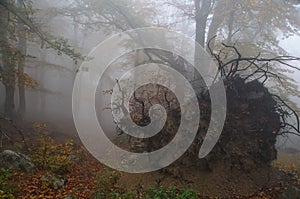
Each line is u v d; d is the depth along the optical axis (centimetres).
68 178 943
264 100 980
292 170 1092
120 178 925
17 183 815
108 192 820
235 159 931
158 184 863
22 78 1222
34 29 1136
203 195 839
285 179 927
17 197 744
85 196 810
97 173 999
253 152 949
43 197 768
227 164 925
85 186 888
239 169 924
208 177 897
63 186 862
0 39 1188
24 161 943
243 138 959
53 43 1141
